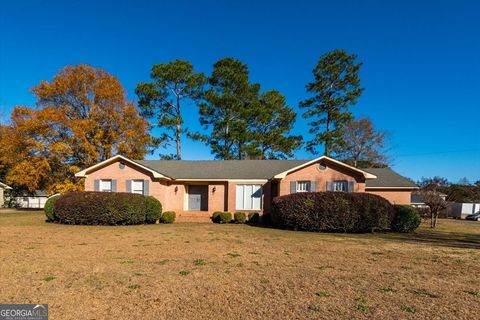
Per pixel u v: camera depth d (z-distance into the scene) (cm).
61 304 539
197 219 2123
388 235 1551
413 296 598
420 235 1573
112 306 533
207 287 636
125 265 809
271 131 3638
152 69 3488
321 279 705
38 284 642
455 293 621
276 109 3650
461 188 4416
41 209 3422
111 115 3073
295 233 1555
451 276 752
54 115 2891
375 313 513
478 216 3391
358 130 4453
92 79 3086
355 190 2075
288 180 2147
